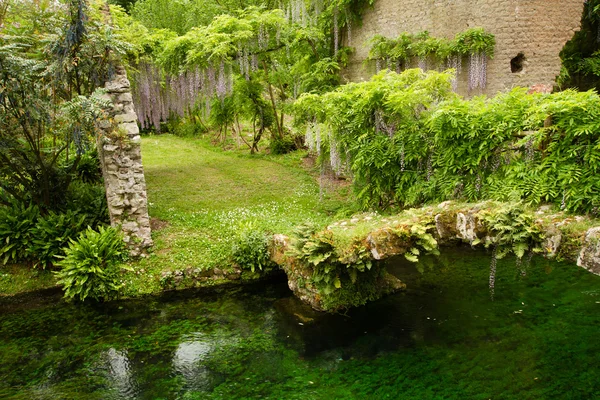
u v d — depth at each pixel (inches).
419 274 322.0
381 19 521.0
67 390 206.7
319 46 585.3
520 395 189.2
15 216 339.0
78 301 305.1
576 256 191.8
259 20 490.3
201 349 242.4
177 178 530.3
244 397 199.5
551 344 225.8
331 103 373.4
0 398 200.1
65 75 311.3
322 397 197.2
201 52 453.4
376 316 269.3
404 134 340.5
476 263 334.0
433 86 338.3
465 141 304.7
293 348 240.7
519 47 437.4
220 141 733.3
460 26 460.8
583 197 236.5
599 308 258.8
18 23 336.5
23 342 252.4
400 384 202.8
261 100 622.5
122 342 251.4
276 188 489.7
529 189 263.3
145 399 199.3
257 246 333.1
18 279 323.9
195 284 321.4
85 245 309.7
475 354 221.9
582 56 453.4
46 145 377.4
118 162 327.9
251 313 283.4
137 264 327.3
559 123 251.6
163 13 766.5
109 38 308.2
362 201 378.3
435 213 251.1
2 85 286.2
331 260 259.8
